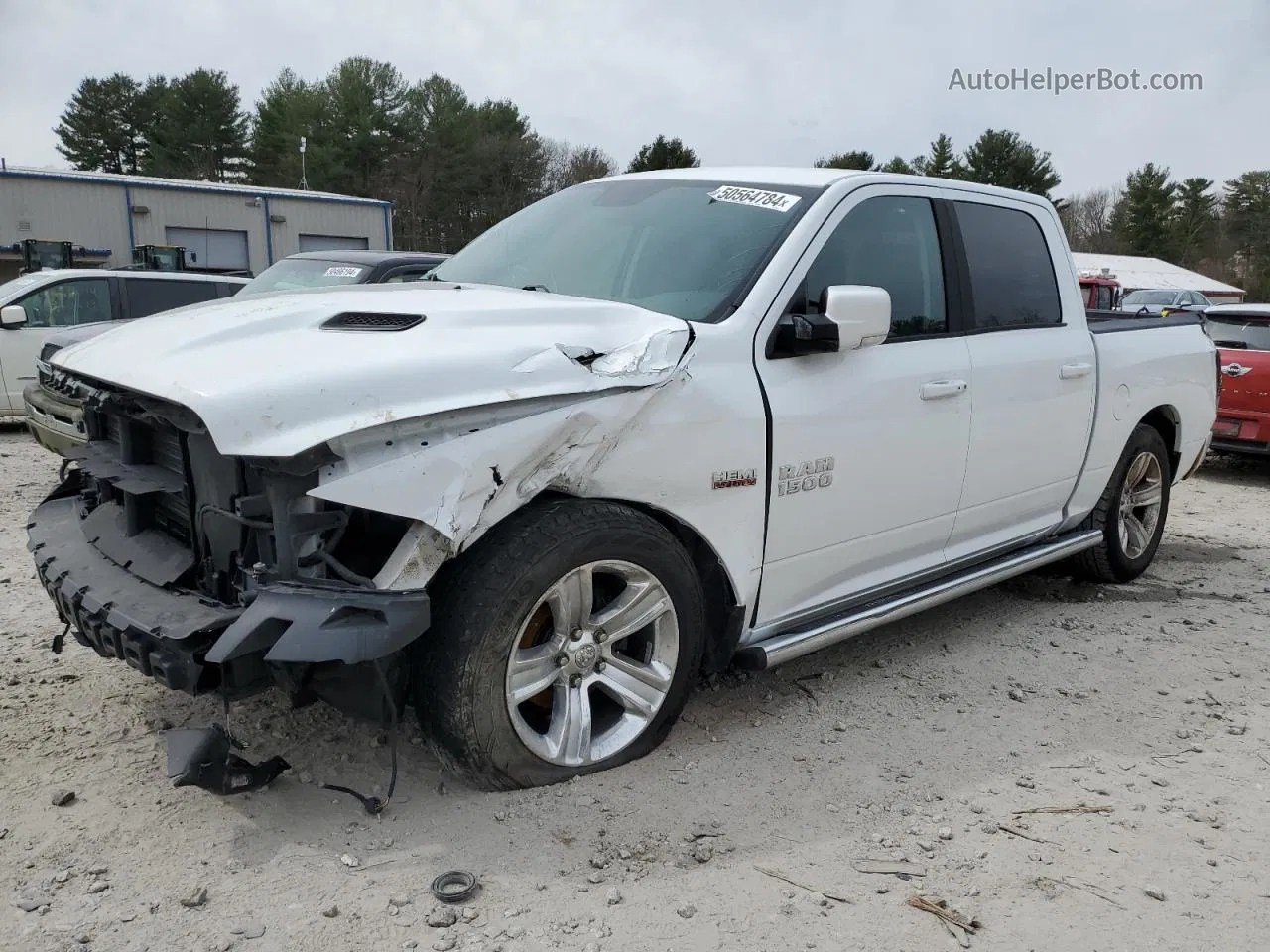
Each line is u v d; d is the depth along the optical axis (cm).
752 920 249
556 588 287
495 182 6519
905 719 371
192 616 261
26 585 491
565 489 288
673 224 377
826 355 355
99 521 330
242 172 7600
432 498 254
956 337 413
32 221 2578
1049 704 391
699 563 334
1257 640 477
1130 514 559
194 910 243
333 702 277
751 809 300
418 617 255
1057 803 313
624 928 243
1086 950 244
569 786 303
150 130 7625
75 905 243
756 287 339
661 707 322
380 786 301
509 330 291
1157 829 300
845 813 302
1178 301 3189
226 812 286
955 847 286
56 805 286
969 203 433
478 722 279
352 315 302
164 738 328
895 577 404
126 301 1062
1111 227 9175
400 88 6675
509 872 262
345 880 257
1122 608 523
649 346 299
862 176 390
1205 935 251
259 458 248
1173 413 566
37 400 660
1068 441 477
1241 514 810
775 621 357
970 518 431
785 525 344
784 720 366
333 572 259
